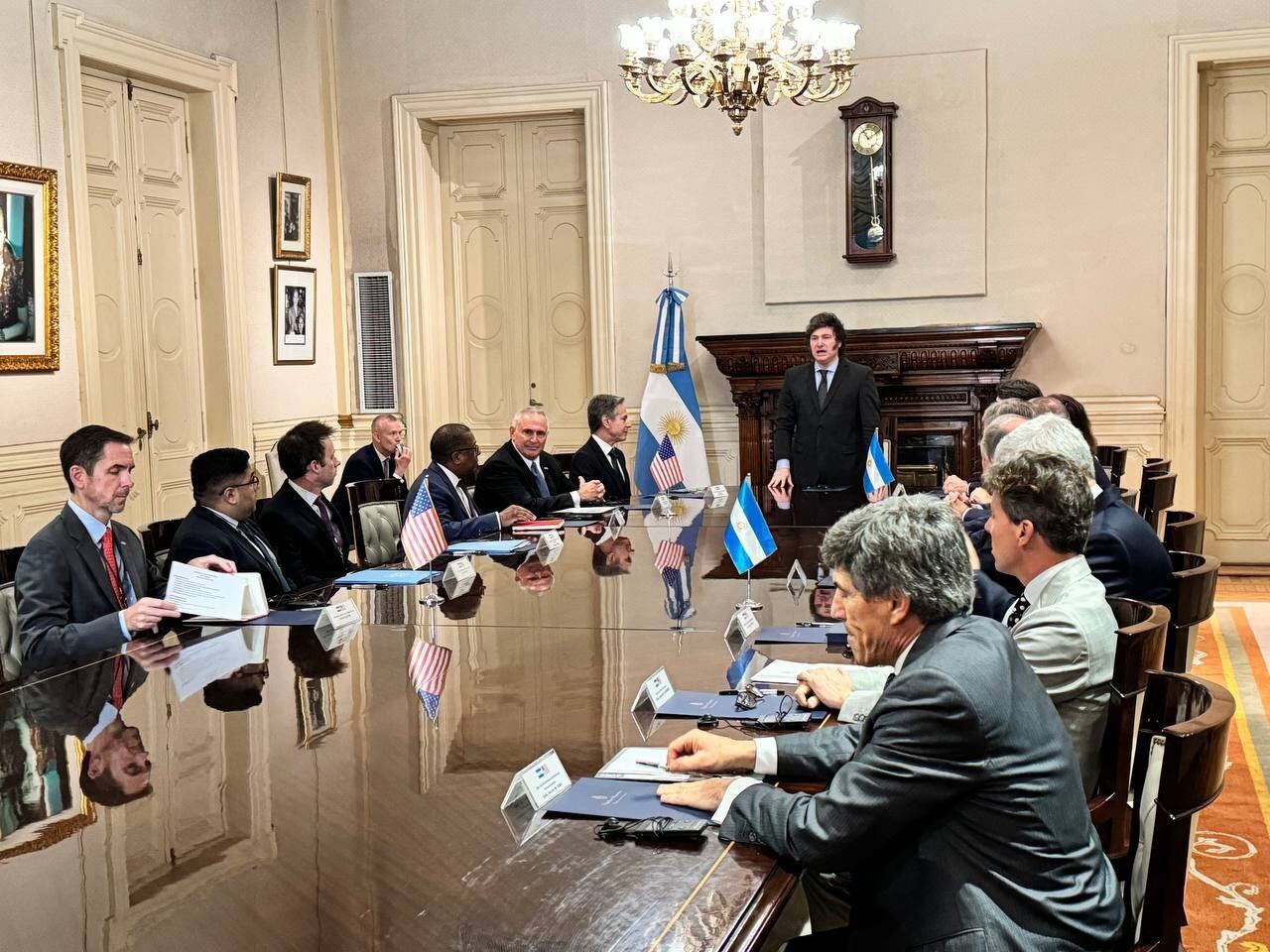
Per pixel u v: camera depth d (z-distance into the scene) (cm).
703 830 179
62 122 627
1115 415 779
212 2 750
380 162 873
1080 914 171
